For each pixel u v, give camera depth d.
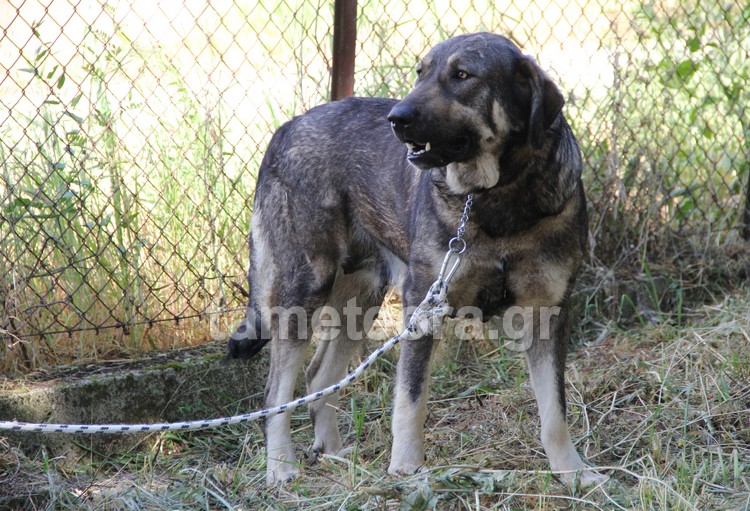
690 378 5.81
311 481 4.85
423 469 4.51
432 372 6.40
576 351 6.64
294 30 7.37
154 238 6.19
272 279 5.55
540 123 4.18
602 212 7.25
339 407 5.92
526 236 4.48
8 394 5.13
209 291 6.33
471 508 4.25
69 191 5.70
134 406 5.51
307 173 5.37
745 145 7.90
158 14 8.71
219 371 5.85
